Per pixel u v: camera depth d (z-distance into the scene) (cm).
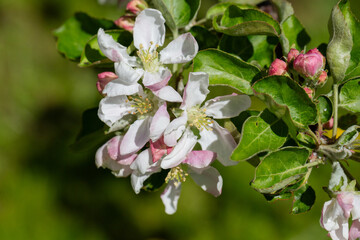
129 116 44
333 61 43
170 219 79
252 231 75
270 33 44
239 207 76
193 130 43
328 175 74
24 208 80
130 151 43
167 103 43
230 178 76
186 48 43
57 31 51
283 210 76
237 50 47
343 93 44
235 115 43
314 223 75
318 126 43
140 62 44
